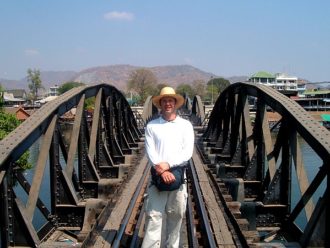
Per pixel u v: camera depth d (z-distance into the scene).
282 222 6.02
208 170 8.97
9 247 4.27
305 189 5.23
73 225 6.08
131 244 4.41
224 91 11.40
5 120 18.31
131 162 11.01
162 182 3.77
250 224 6.06
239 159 9.68
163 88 3.88
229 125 11.68
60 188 6.16
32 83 84.56
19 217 4.37
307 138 4.66
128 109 14.70
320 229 4.27
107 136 10.77
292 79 92.19
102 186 7.73
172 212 3.96
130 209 5.60
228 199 6.73
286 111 5.51
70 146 6.85
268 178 6.83
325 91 69.56
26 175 18.34
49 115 5.36
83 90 7.30
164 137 3.81
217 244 4.65
